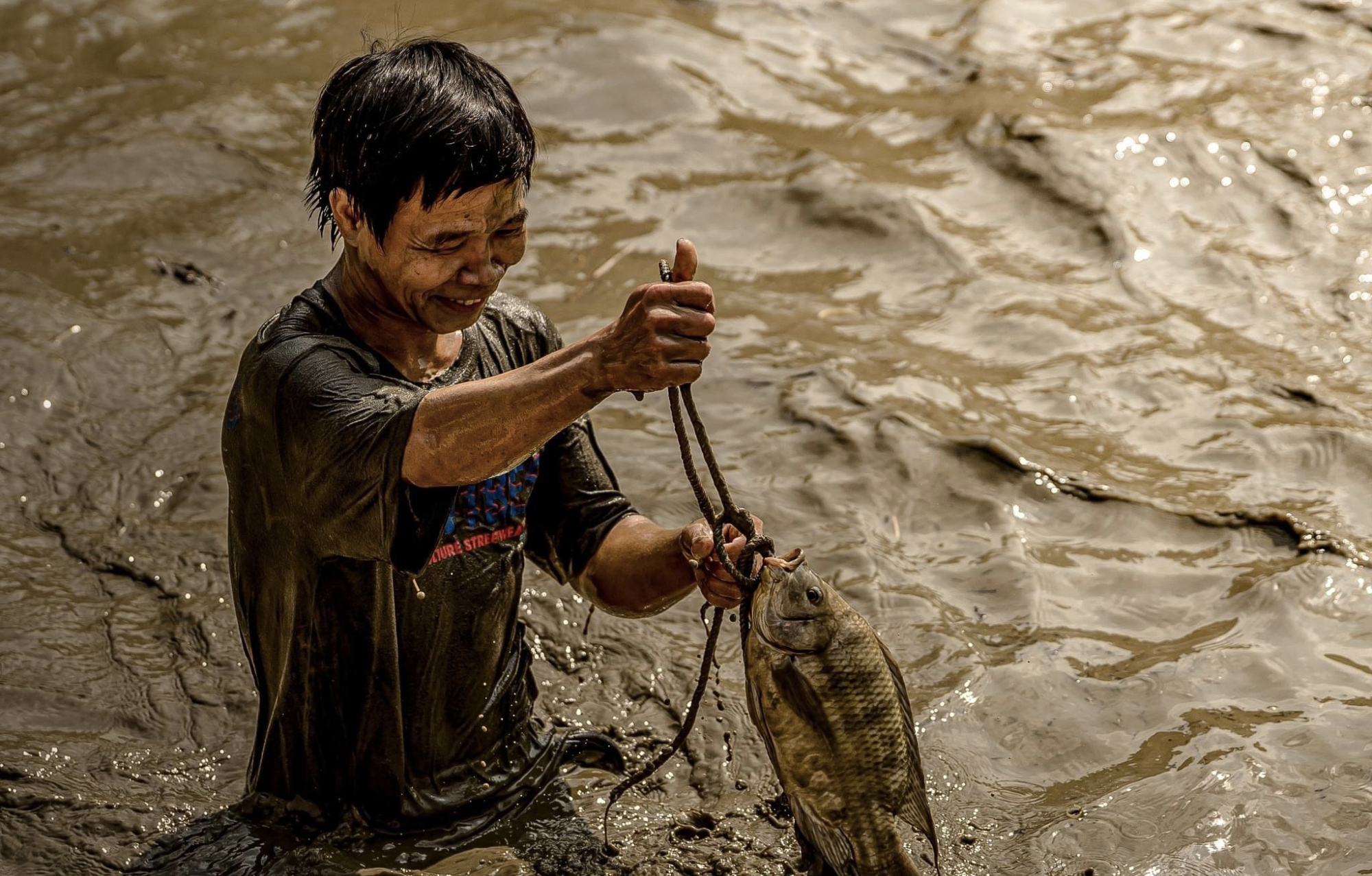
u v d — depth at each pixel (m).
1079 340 6.36
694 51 8.94
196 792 4.03
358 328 3.18
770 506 5.37
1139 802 3.88
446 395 2.77
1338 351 6.21
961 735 4.17
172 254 7.02
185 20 9.25
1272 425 5.71
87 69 8.72
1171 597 4.80
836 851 2.95
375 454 2.79
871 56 9.05
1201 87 8.43
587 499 3.67
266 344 3.06
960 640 4.60
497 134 2.84
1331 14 9.23
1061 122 8.11
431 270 2.93
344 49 9.00
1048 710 4.27
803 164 7.81
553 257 7.10
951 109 8.38
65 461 5.58
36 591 4.91
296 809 3.62
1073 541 5.12
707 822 3.82
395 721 3.46
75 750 4.20
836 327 6.56
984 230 7.28
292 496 3.04
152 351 6.28
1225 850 3.69
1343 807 3.82
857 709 2.88
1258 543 5.02
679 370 2.67
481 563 3.45
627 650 4.62
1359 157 7.66
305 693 3.43
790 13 9.52
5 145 7.88
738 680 4.47
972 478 5.46
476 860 3.59
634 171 7.83
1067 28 9.32
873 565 5.01
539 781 3.86
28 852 3.78
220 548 5.13
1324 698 4.27
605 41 8.95
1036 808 3.88
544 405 2.70
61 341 6.28
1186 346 6.29
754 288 6.88
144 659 4.62
